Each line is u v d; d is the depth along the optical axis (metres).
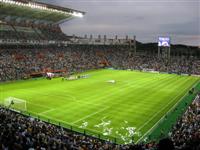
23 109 45.81
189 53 176.12
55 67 97.44
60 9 112.88
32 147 18.84
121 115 43.94
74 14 122.25
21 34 112.75
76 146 23.94
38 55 104.25
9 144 17.64
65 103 51.19
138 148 16.42
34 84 72.88
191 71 106.19
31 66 91.00
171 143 9.86
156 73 104.31
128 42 156.25
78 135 33.00
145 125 39.06
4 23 111.12
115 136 34.56
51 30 134.00
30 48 110.12
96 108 47.94
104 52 139.00
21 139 20.02
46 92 61.56
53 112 44.88
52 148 19.89
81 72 101.56
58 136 27.75
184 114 40.66
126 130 36.84
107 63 121.62
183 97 58.97
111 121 40.69
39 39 117.38
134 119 41.94
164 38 131.88
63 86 70.00
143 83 77.56
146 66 117.12
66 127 37.41
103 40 156.75
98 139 32.81
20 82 75.94
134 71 109.75
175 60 125.50
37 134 25.34
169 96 59.81
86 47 141.25
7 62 87.62
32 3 98.69
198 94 59.12
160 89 68.50
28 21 123.19
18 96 56.78
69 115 43.38
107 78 86.69
